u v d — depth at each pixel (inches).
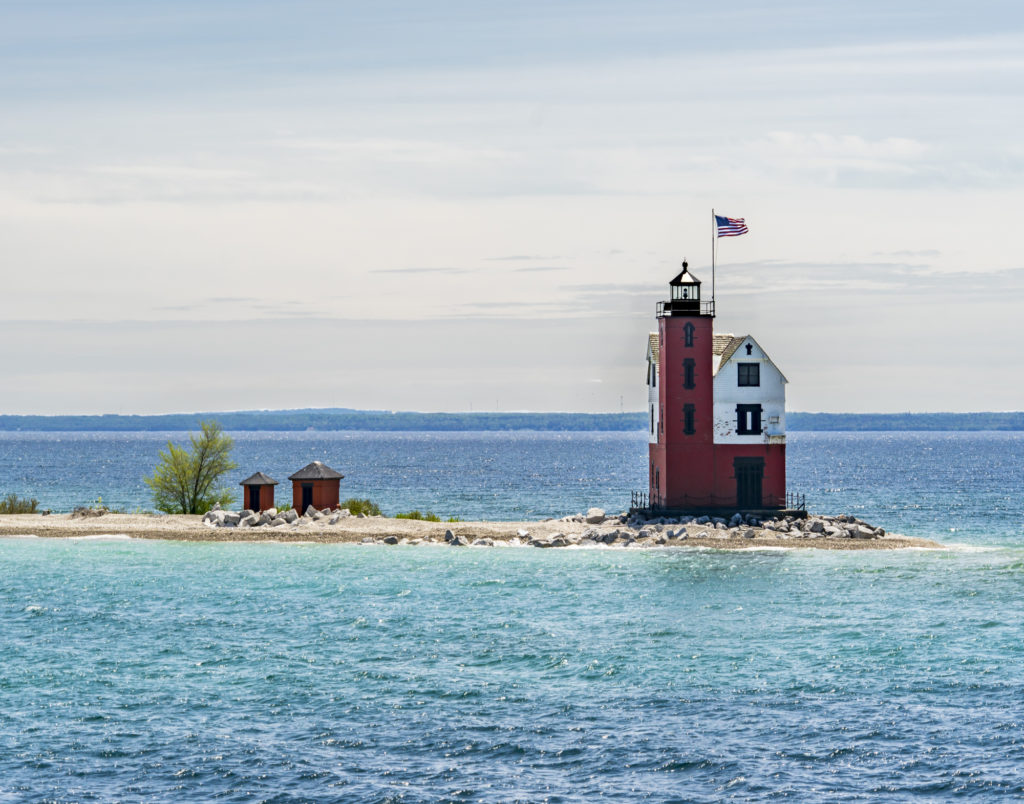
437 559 4675.2
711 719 2386.8
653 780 2053.4
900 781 2033.7
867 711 2429.9
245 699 2524.6
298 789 2007.9
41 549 4960.6
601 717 2404.0
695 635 3171.8
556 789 2014.0
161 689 2600.9
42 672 2741.1
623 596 3782.0
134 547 5032.0
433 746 2228.1
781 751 2192.4
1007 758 2128.4
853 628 3250.5
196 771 2086.6
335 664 2839.6
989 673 2726.4
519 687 2630.4
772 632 3208.7
